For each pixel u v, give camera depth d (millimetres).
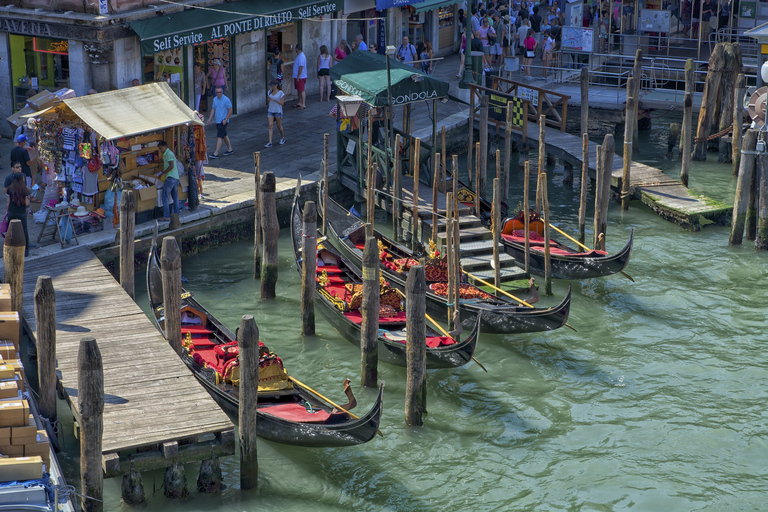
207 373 16859
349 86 25469
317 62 35969
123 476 14156
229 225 24406
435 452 16078
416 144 23078
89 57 26719
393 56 38156
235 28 29672
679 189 28000
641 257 24453
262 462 15695
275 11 31391
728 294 22219
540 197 24047
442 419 17031
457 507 14664
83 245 21281
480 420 17031
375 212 26891
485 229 24094
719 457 15922
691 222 26094
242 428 14539
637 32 43500
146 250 22250
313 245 19641
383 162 25984
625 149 27594
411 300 16109
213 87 30922
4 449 12977
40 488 12039
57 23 26422
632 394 17906
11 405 13094
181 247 23375
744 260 24203
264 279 21703
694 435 16547
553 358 19297
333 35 36594
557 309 18797
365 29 38594
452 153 33250
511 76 39531
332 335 20359
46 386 15148
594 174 29531
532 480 15336
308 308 20000
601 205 23984
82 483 13273
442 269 21109
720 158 33000
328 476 15398
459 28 44781
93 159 21750
